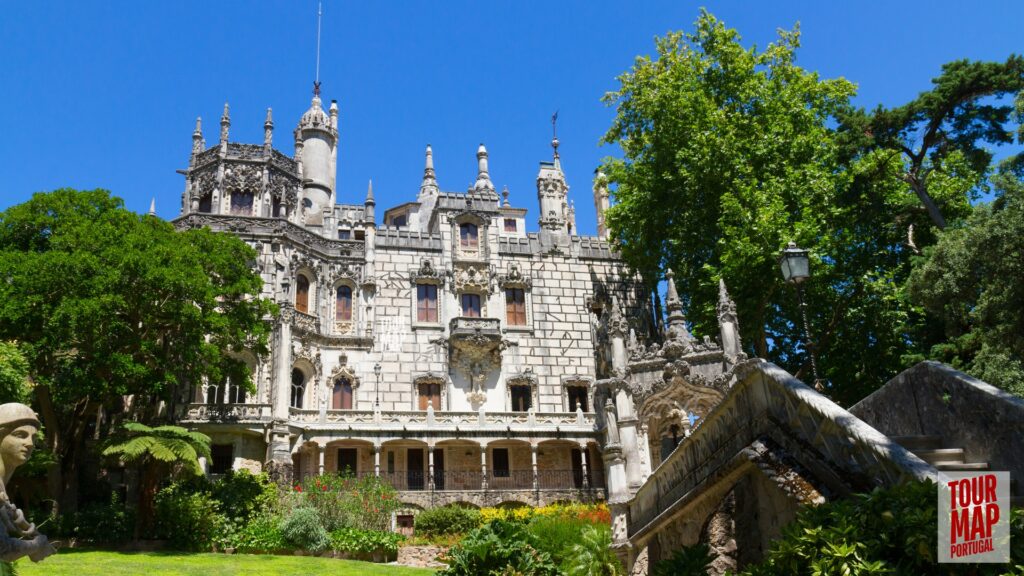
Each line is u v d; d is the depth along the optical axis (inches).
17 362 1134.4
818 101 1715.1
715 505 576.1
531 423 1931.6
